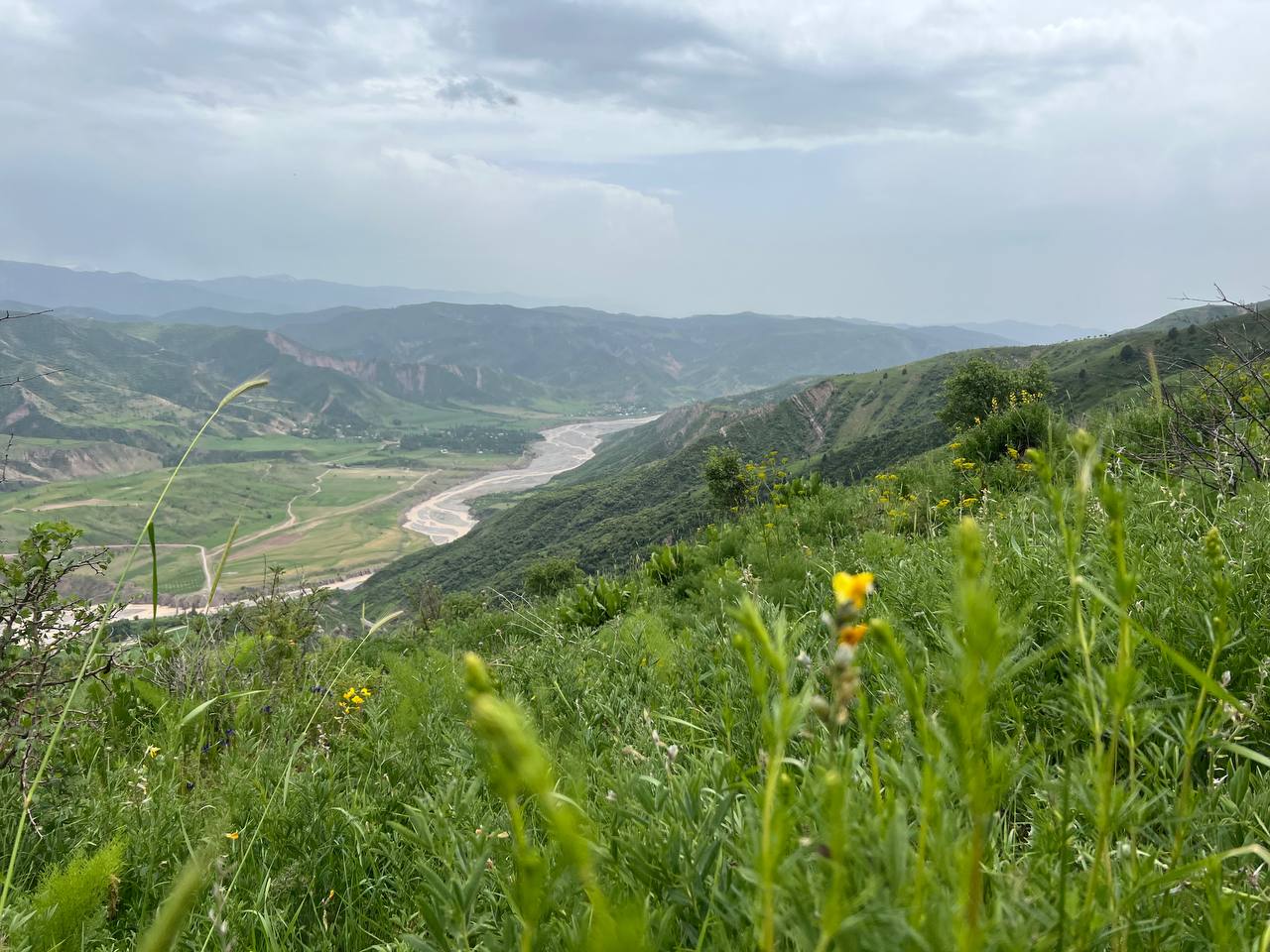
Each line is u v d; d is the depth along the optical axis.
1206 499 4.07
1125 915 0.98
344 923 2.09
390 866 2.31
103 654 3.91
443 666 5.20
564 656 4.80
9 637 3.45
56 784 3.27
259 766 3.31
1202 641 2.29
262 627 5.36
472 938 1.33
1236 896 1.13
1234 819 1.53
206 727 4.14
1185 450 4.83
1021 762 1.50
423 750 3.50
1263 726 1.94
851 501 9.52
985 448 10.18
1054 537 3.39
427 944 1.26
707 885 1.30
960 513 7.05
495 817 2.05
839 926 0.65
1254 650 2.19
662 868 1.35
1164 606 2.56
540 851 1.59
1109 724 1.07
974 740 0.71
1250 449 4.72
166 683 4.60
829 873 0.77
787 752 2.01
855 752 1.16
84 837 2.68
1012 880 0.98
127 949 1.96
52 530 3.58
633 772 2.02
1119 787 1.07
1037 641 2.66
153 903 2.25
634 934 0.49
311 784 2.88
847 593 0.77
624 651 4.77
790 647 0.75
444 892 1.30
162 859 2.53
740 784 1.69
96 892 1.94
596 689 3.87
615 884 1.29
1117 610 0.94
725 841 1.29
